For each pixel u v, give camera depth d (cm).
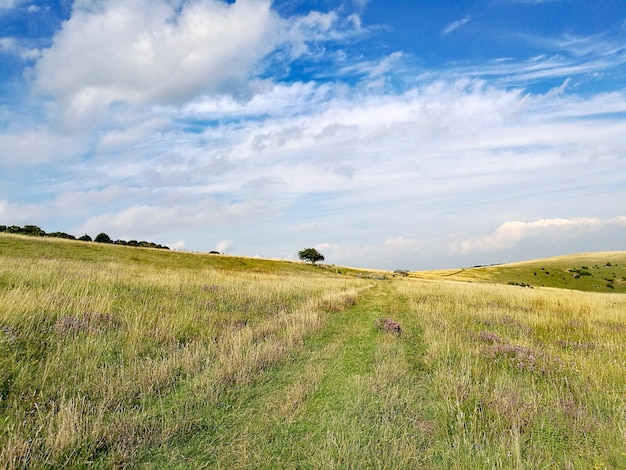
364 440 450
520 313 1447
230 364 677
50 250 3384
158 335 853
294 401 551
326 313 1380
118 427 459
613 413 532
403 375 687
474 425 479
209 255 6072
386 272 10300
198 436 462
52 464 392
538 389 636
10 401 503
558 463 420
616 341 1020
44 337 738
